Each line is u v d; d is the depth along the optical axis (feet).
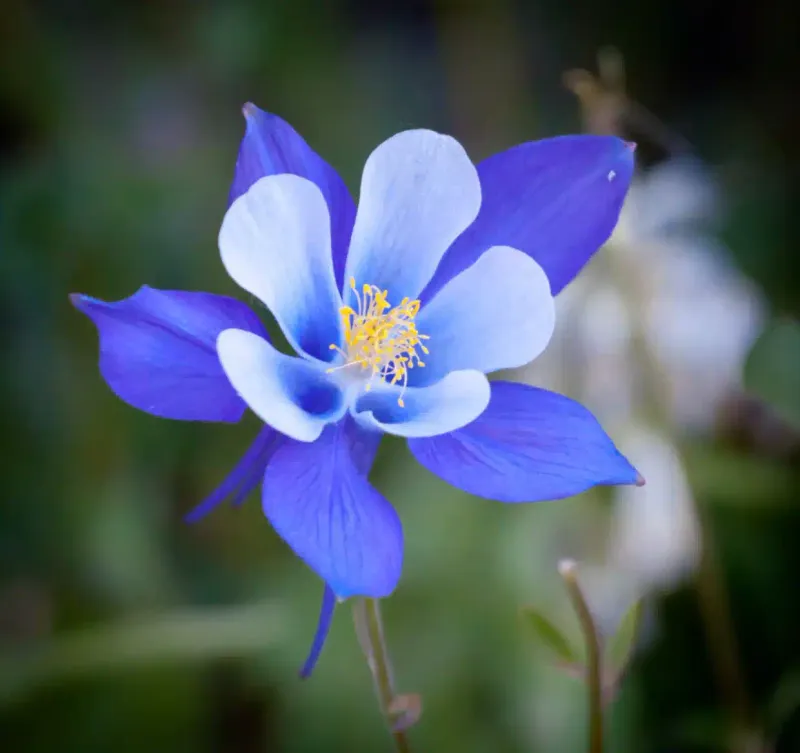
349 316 0.89
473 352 0.88
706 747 1.16
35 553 1.21
